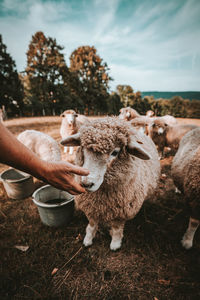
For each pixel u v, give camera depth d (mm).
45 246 2443
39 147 4137
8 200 3506
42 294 1881
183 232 2756
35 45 31875
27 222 2926
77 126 7172
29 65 32656
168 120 10039
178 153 2904
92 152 1518
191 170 2062
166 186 4215
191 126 6035
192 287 1969
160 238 2625
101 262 2250
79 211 3160
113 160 1594
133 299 1865
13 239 2574
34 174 1000
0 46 22906
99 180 1479
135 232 2738
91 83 36125
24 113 26234
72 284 1991
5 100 23438
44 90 29656
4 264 2184
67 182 1129
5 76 23938
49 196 3119
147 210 3275
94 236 2613
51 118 19578
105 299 1859
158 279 2061
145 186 2314
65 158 6086
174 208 3363
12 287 1931
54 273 2090
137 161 1972
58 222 2727
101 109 38781
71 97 32406
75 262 2240
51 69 32062
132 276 2090
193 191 2062
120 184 1826
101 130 1552
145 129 7012
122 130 1629
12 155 866
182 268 2182
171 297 1883
